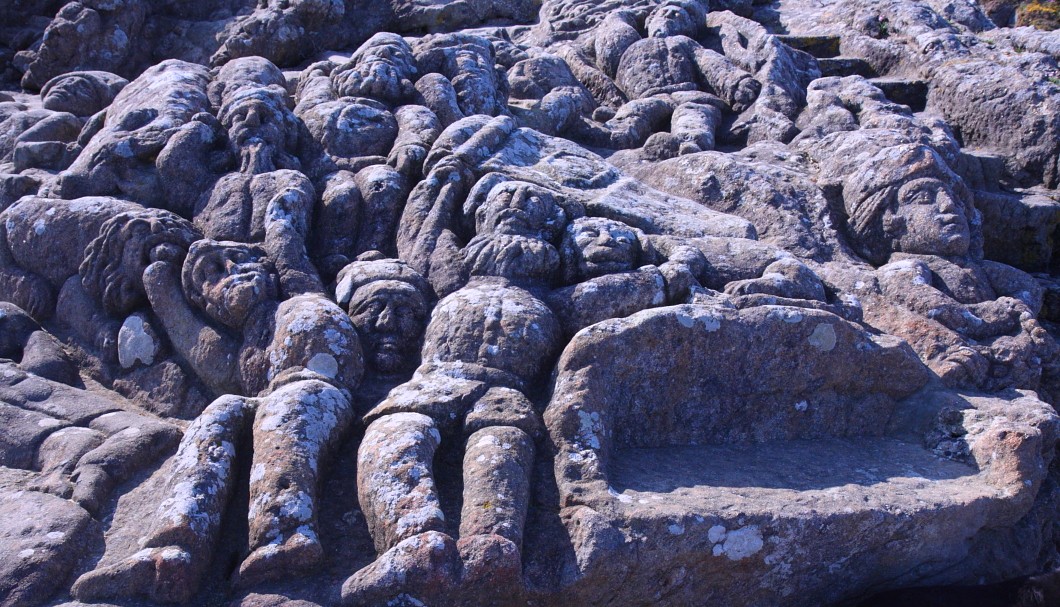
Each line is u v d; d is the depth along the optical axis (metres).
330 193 4.87
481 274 4.31
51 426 3.76
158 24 8.45
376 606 2.87
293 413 3.40
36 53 7.87
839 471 3.61
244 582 2.96
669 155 6.15
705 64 7.26
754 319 3.82
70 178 5.09
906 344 4.04
